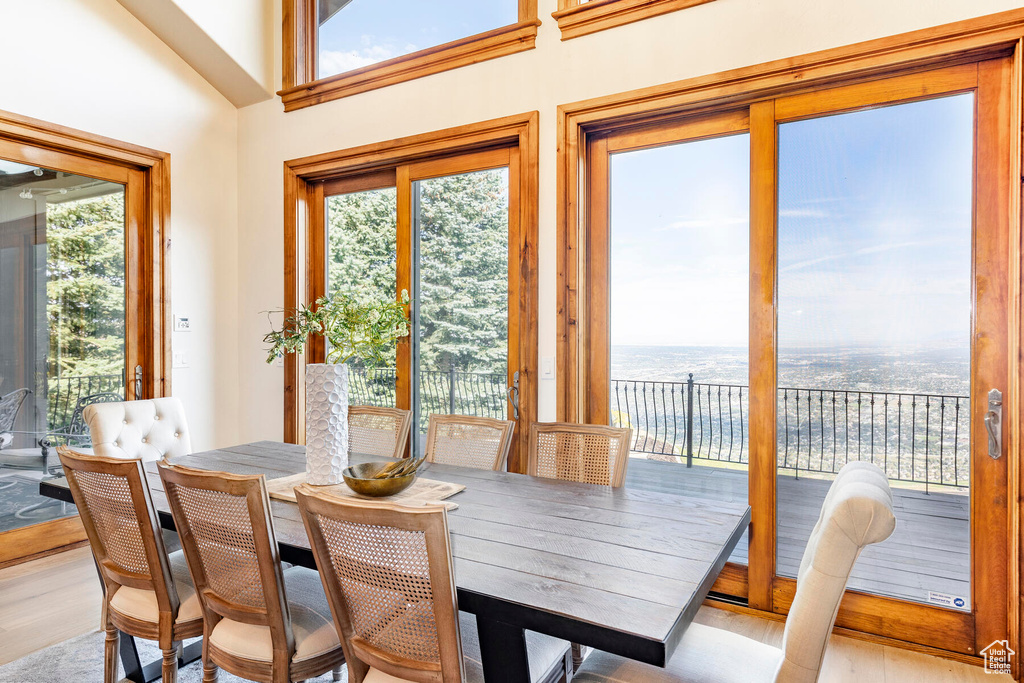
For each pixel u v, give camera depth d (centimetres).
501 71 312
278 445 284
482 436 246
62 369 333
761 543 256
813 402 250
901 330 234
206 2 356
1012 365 211
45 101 314
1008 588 214
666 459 285
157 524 161
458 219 337
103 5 340
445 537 110
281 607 143
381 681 129
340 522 121
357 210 379
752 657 142
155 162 367
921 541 230
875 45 227
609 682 134
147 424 266
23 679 203
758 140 257
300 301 388
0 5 297
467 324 334
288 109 390
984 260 219
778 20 245
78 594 273
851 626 239
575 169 290
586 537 152
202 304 394
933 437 229
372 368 368
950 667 215
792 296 253
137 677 203
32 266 321
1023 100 205
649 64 272
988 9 210
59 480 214
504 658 125
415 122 340
